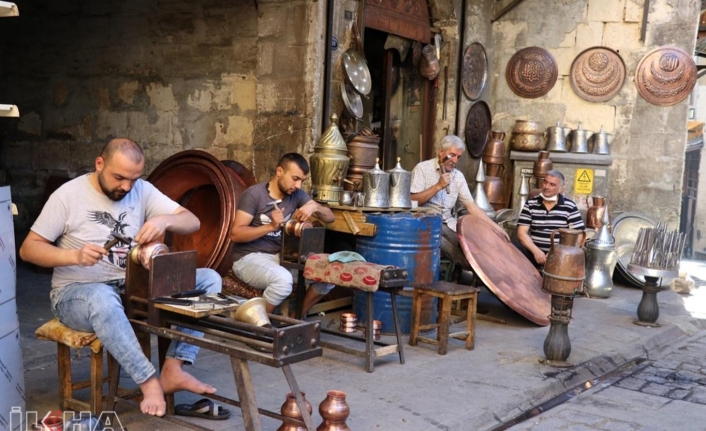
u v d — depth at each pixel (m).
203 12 6.74
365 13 6.76
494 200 8.19
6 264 2.97
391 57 7.72
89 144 7.61
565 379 4.45
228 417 3.45
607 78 8.61
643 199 8.59
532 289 5.77
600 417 3.93
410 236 5.07
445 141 5.87
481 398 3.97
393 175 5.43
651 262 5.91
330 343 4.47
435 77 8.17
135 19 7.16
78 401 3.36
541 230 6.35
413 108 8.48
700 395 4.41
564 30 8.78
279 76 6.21
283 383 4.02
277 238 4.74
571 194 8.45
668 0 8.34
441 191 6.11
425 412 3.70
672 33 8.38
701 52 11.19
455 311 5.91
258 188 4.67
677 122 8.41
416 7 7.78
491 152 8.53
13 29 7.92
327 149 5.48
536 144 8.59
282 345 2.75
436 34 8.22
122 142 3.18
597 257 7.02
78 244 3.29
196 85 6.86
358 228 5.12
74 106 7.67
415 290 4.92
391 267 4.33
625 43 8.56
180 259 3.13
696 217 21.67
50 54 7.74
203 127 6.84
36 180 8.00
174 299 3.04
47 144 7.89
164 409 3.10
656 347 5.58
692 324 6.35
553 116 8.89
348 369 4.35
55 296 3.28
